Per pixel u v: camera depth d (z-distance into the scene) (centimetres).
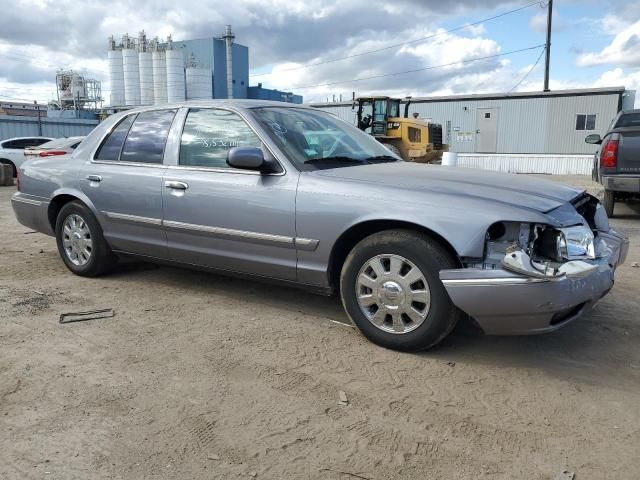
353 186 379
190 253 462
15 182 1803
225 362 358
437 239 355
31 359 359
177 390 321
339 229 379
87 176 521
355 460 259
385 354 371
